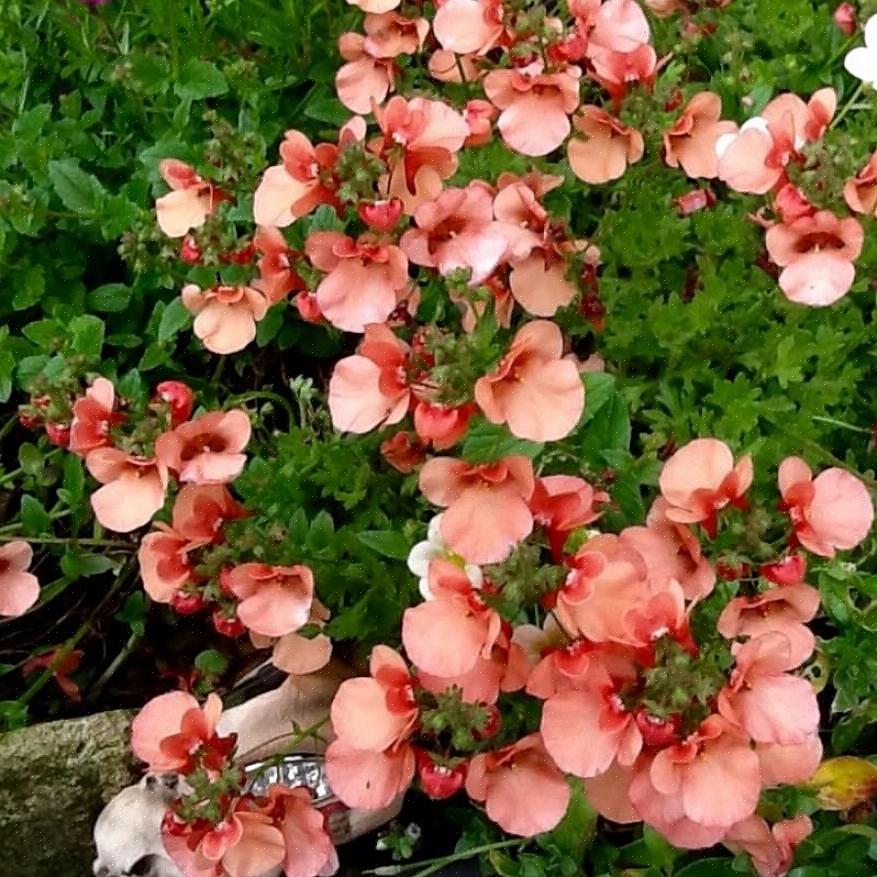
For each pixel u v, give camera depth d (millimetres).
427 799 324
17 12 403
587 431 310
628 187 347
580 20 326
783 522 277
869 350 344
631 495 304
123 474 290
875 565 322
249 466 331
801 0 382
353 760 264
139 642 372
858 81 390
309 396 338
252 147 349
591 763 247
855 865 292
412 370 270
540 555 271
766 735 243
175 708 276
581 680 252
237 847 272
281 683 341
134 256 349
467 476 265
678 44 372
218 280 353
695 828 254
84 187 372
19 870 324
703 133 338
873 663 301
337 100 396
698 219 341
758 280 337
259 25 403
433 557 284
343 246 295
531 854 298
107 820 317
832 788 296
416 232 297
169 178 339
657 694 243
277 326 362
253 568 283
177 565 288
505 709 292
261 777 315
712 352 342
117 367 381
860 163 293
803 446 326
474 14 321
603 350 344
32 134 378
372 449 333
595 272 340
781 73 386
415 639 255
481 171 354
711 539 273
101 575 379
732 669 259
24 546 333
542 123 317
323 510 323
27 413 321
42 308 381
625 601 254
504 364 262
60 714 365
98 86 416
